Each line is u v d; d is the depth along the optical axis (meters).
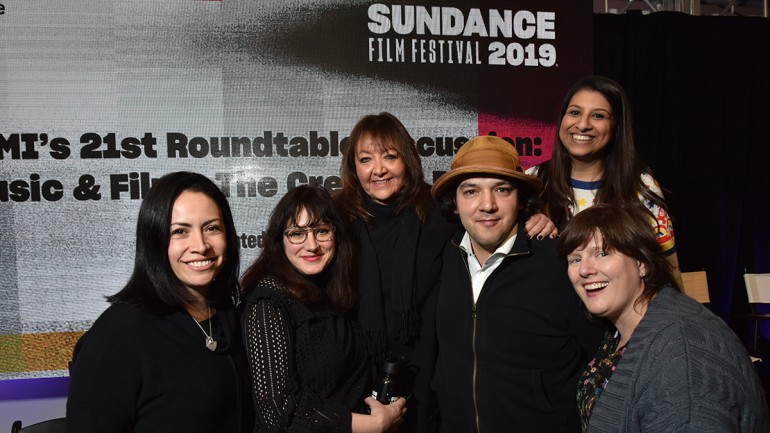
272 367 1.47
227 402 1.41
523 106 3.37
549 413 1.63
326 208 1.65
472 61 3.31
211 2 3.02
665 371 1.12
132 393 1.28
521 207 1.74
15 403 3.15
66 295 2.91
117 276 2.96
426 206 1.92
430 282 1.85
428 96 3.26
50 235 2.89
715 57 4.07
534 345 1.64
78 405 1.25
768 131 4.25
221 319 1.48
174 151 3.00
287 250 1.65
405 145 1.92
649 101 3.94
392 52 3.22
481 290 1.69
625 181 2.05
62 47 2.89
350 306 1.74
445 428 1.77
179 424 1.31
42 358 2.89
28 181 2.87
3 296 2.85
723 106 4.11
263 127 3.10
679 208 4.01
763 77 4.20
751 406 1.08
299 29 3.12
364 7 3.19
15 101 2.86
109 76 2.93
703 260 4.12
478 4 3.31
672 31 3.96
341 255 1.73
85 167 2.92
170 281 1.37
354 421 1.52
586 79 2.11
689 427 1.05
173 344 1.36
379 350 1.77
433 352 1.87
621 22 3.92
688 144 4.06
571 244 1.36
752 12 4.36
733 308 4.38
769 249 4.38
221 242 1.42
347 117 3.18
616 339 1.42
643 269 1.32
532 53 3.38
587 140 2.06
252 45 3.07
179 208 1.36
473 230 1.62
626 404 1.18
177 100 3.00
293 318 1.56
